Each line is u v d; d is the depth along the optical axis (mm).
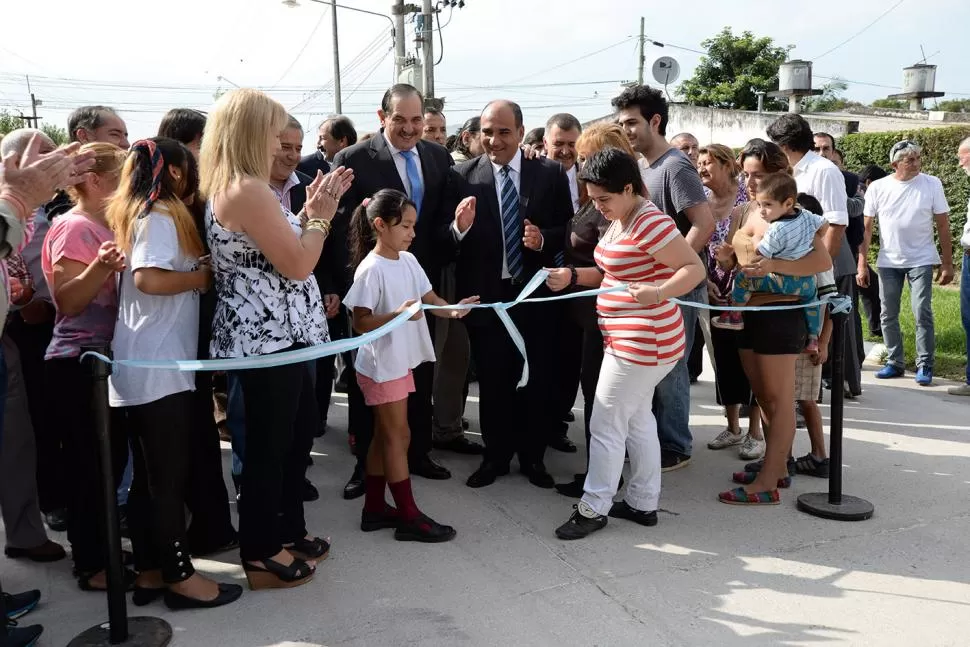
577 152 3838
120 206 2766
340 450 4910
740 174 4980
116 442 3086
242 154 2719
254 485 3018
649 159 4125
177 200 2830
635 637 2787
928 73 23516
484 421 4293
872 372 6816
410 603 3023
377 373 3473
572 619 2908
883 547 3496
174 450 2867
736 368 4648
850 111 25062
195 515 3400
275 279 2873
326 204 2951
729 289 4516
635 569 3303
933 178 6301
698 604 3014
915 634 2801
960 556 3406
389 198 3521
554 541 3578
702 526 3738
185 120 3758
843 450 4820
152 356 2787
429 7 16172
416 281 3697
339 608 2986
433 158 4348
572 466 4625
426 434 4379
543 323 4195
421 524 3576
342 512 3951
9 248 2473
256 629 2840
